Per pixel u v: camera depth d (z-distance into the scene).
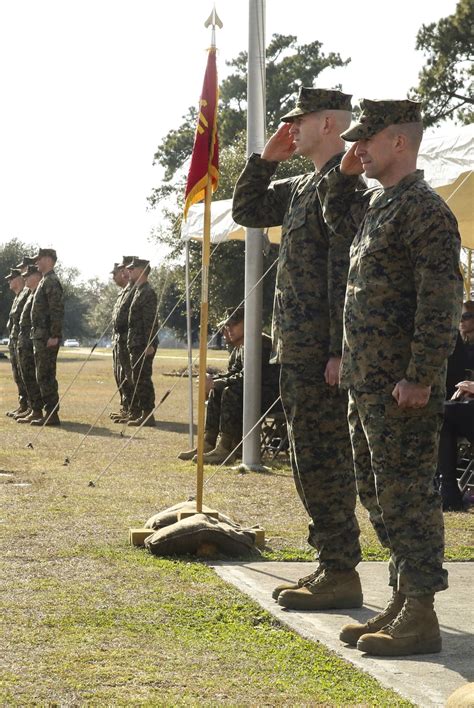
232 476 11.52
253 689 4.35
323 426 5.70
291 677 4.53
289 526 8.45
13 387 29.94
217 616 5.52
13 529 7.90
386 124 4.98
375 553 7.44
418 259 4.83
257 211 6.20
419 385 4.79
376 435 4.93
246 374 12.25
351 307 5.04
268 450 13.62
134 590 6.04
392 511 4.91
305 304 5.68
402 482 4.91
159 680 4.45
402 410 4.89
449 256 4.79
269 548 7.49
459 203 11.88
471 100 36.50
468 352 10.83
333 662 4.75
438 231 4.80
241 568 6.79
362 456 5.16
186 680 4.46
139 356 18.52
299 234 5.72
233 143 42.62
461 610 5.81
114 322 19.48
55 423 18.16
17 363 19.77
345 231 5.52
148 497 9.72
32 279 19.44
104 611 5.55
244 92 52.34
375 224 4.99
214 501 9.63
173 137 56.62
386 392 4.91
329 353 5.61
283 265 5.78
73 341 128.25
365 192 5.57
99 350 99.06
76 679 4.43
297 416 5.71
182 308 75.69
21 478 10.91
